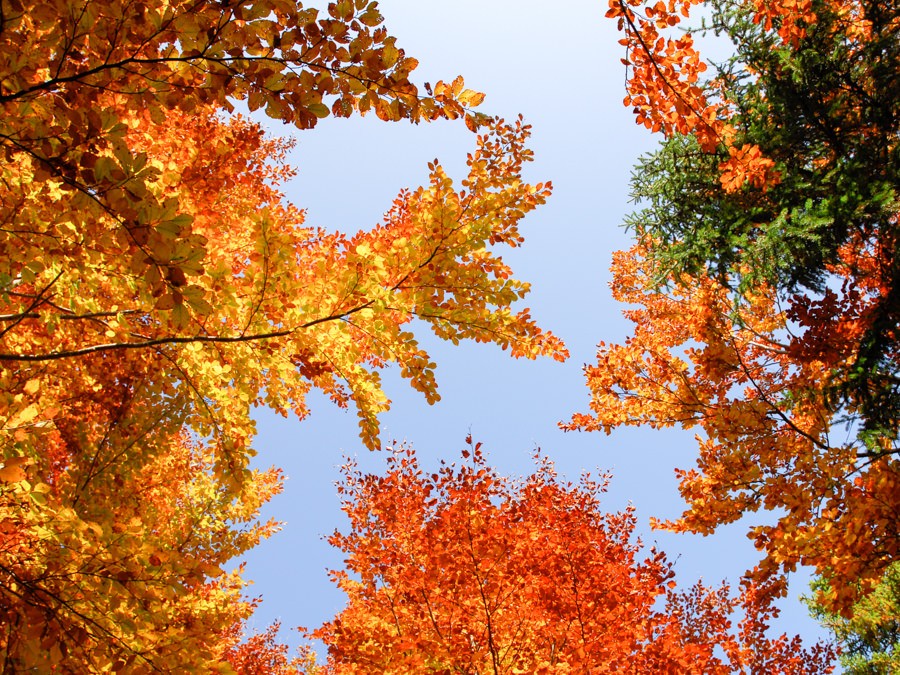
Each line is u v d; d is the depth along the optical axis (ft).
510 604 15.69
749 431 17.08
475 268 10.74
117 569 7.73
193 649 8.29
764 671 20.11
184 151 11.54
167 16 6.04
